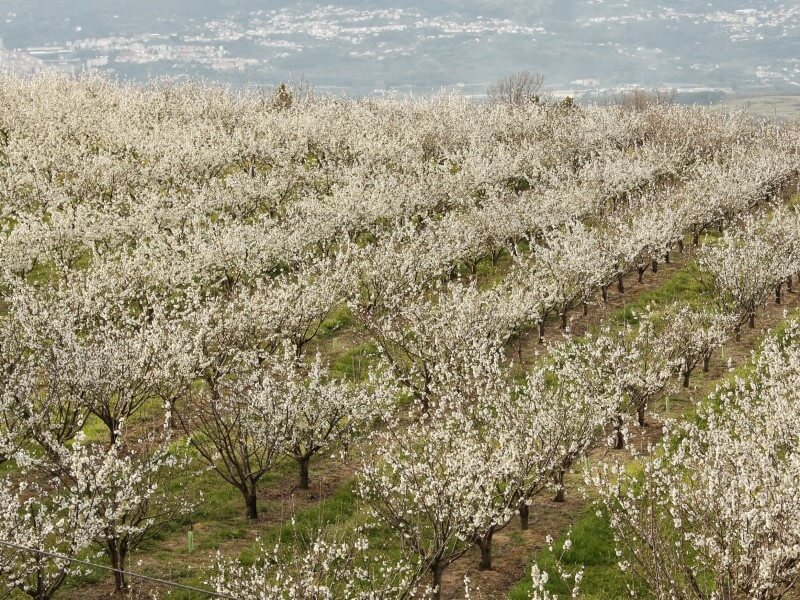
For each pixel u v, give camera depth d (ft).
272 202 137.18
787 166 164.86
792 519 39.14
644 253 113.91
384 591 44.27
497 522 49.49
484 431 56.95
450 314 76.95
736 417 58.08
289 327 82.33
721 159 185.88
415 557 52.80
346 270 97.86
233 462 59.31
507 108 222.69
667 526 51.57
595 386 67.51
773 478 43.09
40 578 45.24
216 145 165.99
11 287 91.91
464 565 53.98
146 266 95.35
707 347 82.12
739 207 136.05
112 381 63.98
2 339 73.36
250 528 58.23
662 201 133.18
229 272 101.65
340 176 149.89
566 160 181.06
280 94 233.14
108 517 47.24
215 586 45.78
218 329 73.26
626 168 155.74
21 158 140.36
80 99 195.93
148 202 120.57
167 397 68.18
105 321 81.92
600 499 57.57
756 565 38.65
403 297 94.22
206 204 126.72
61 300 80.84
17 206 122.72
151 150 155.22
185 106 209.05
